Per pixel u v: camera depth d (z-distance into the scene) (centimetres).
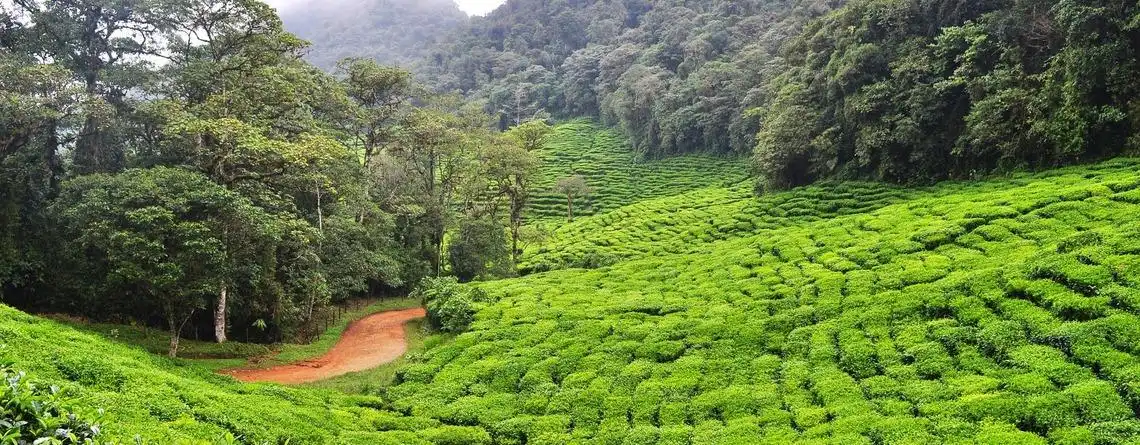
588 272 4159
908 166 4734
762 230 4797
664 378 2188
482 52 15062
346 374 2741
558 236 6444
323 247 3759
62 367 1623
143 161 3484
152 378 1770
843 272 2934
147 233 2428
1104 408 1488
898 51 4919
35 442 705
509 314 3119
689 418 1909
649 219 6200
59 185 3125
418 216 5147
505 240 5356
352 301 4666
